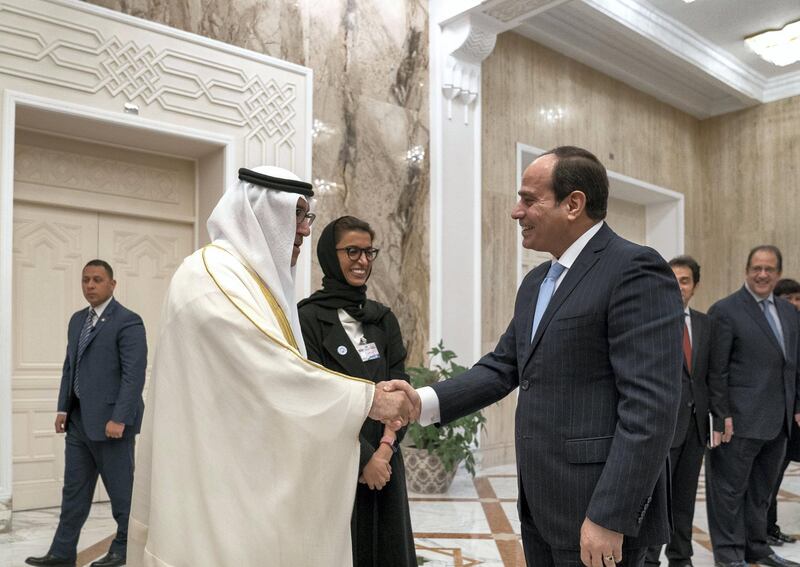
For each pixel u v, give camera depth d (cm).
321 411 183
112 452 400
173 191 646
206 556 173
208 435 178
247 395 180
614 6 825
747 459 409
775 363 412
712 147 1141
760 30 933
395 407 195
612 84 992
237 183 207
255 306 187
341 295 277
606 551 167
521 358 200
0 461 484
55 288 581
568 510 181
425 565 405
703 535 490
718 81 1003
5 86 502
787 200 1065
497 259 814
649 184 1038
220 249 198
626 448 168
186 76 591
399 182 730
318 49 682
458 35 749
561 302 188
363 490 253
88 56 540
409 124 743
